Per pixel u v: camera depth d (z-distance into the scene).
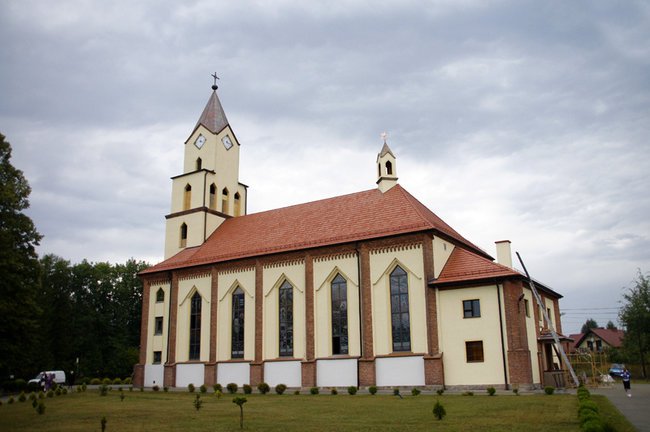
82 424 23.14
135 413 27.36
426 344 40.41
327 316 45.09
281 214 56.41
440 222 49.62
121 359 93.31
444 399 31.81
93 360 89.38
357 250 44.69
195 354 53.28
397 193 48.78
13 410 30.34
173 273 56.38
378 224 45.69
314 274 46.50
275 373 46.78
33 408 31.08
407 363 40.62
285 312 48.00
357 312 43.84
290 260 48.31
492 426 19.80
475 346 39.09
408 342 41.31
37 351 72.81
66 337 82.06
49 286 83.00
